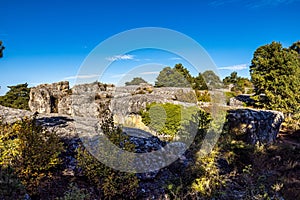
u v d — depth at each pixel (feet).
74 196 12.25
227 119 26.21
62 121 24.40
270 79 46.37
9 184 10.71
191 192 15.42
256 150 22.38
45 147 14.23
